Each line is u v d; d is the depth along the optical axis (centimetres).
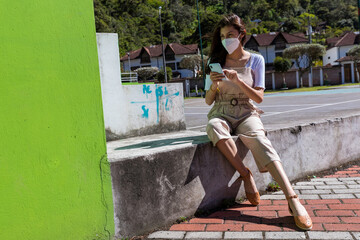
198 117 985
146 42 9319
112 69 399
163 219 232
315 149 350
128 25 9600
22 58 166
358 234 204
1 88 159
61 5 182
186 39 8681
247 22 10756
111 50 398
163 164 231
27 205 169
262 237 207
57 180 180
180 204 242
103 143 202
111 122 396
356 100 1182
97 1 8475
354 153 401
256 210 256
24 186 168
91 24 197
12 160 163
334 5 12769
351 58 4309
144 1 11212
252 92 253
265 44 5681
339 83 4294
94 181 196
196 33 8306
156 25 10231
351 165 387
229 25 254
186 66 4700
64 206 183
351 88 2530
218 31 266
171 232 222
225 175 272
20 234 167
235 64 270
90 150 195
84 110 192
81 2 192
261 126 259
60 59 182
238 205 272
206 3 12062
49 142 177
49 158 177
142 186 220
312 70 4281
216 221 238
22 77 166
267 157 238
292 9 12444
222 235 213
